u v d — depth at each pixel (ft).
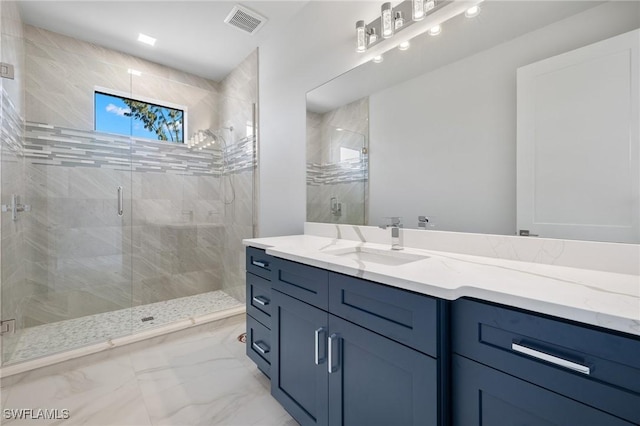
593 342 1.97
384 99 5.42
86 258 8.52
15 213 6.80
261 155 9.10
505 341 2.37
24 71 7.49
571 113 3.35
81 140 8.46
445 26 4.51
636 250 2.93
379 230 5.51
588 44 3.24
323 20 6.63
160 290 9.86
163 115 10.00
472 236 4.18
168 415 4.76
